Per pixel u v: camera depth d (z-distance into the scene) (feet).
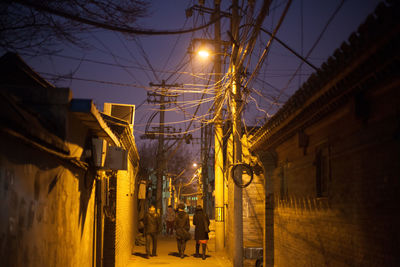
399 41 10.73
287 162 26.35
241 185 32.73
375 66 12.49
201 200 136.46
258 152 30.81
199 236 44.68
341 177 17.03
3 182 10.02
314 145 21.13
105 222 29.66
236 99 32.42
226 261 42.73
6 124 9.45
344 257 16.46
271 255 30.32
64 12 15.53
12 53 16.51
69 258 17.63
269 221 30.30
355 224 15.47
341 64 13.93
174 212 79.77
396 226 12.35
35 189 12.72
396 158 12.45
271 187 30.55
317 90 16.72
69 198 17.51
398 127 12.26
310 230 21.17
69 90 14.98
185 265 39.91
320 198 19.61
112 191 30.40
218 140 52.08
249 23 21.79
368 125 14.51
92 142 20.76
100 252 26.37
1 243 9.89
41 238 13.42
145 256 46.85
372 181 14.08
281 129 25.16
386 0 10.41
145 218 46.26
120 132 30.58
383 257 13.14
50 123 14.12
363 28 11.85
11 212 10.61
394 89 12.58
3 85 14.71
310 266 21.02
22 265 11.53
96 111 17.12
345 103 16.06
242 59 27.09
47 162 14.05
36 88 14.83
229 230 44.91
